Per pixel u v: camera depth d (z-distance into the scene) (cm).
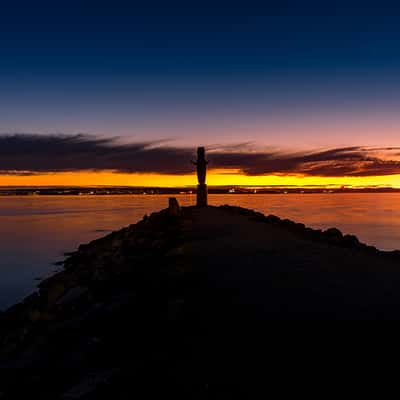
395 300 788
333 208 14188
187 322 678
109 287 1138
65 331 845
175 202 3162
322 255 1303
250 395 455
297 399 447
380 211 12619
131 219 9744
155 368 527
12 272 3503
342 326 653
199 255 1323
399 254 1327
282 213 10831
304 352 561
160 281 989
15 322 1384
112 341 671
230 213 3522
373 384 477
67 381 593
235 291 863
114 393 485
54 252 4697
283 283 930
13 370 750
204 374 504
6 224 8712
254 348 576
